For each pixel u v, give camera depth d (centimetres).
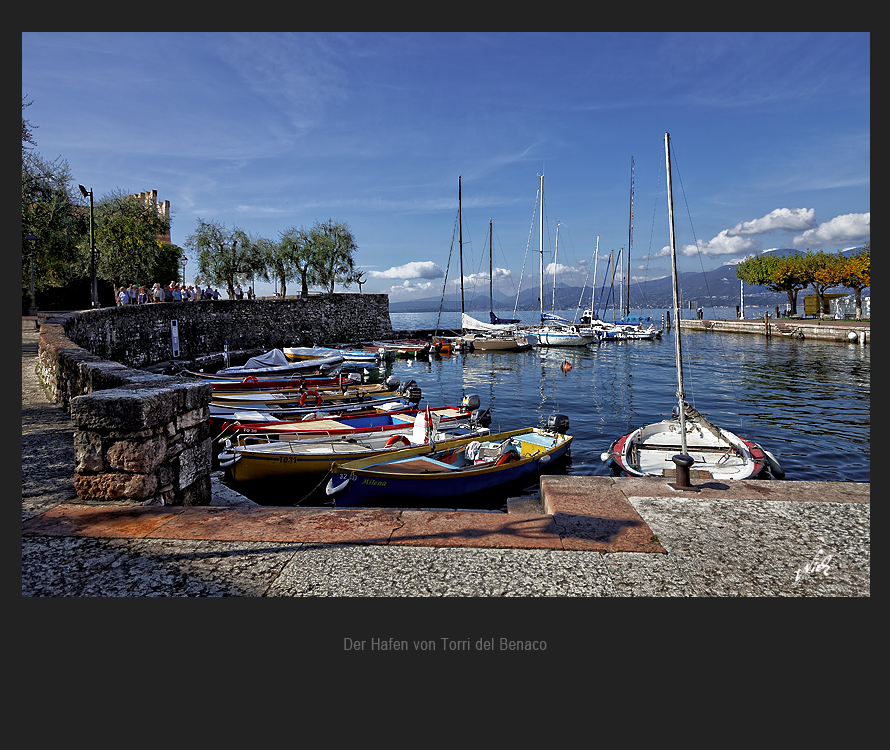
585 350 4997
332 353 3928
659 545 411
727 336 6153
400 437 1321
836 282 5794
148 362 3083
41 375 1284
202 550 405
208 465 600
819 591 352
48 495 518
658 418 2098
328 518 466
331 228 6325
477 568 378
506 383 3133
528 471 1219
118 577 366
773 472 1267
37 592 349
